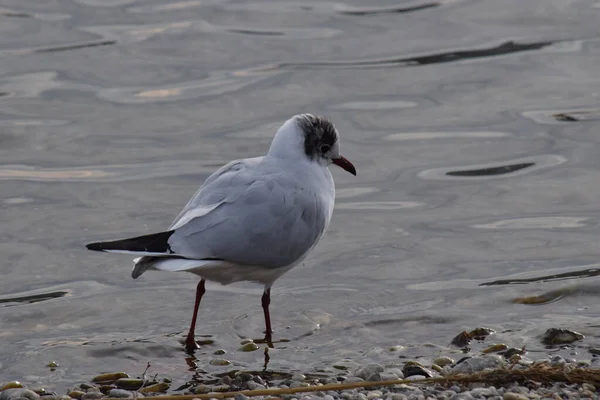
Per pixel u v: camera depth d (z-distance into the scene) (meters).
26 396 8.86
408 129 17.86
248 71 20.66
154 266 9.52
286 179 10.19
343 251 13.03
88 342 10.37
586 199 14.71
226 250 9.71
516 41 22.20
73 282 12.08
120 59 21.08
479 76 20.39
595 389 8.73
